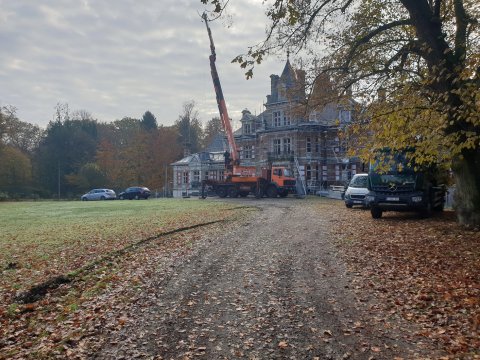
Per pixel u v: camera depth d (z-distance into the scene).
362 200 24.73
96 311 7.35
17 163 67.94
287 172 39.53
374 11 16.33
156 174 78.81
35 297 8.44
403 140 11.46
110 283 9.07
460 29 12.34
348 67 15.66
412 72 14.24
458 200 14.06
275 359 5.34
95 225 19.31
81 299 8.04
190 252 12.06
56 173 78.62
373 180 18.62
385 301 7.35
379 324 6.36
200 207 28.41
